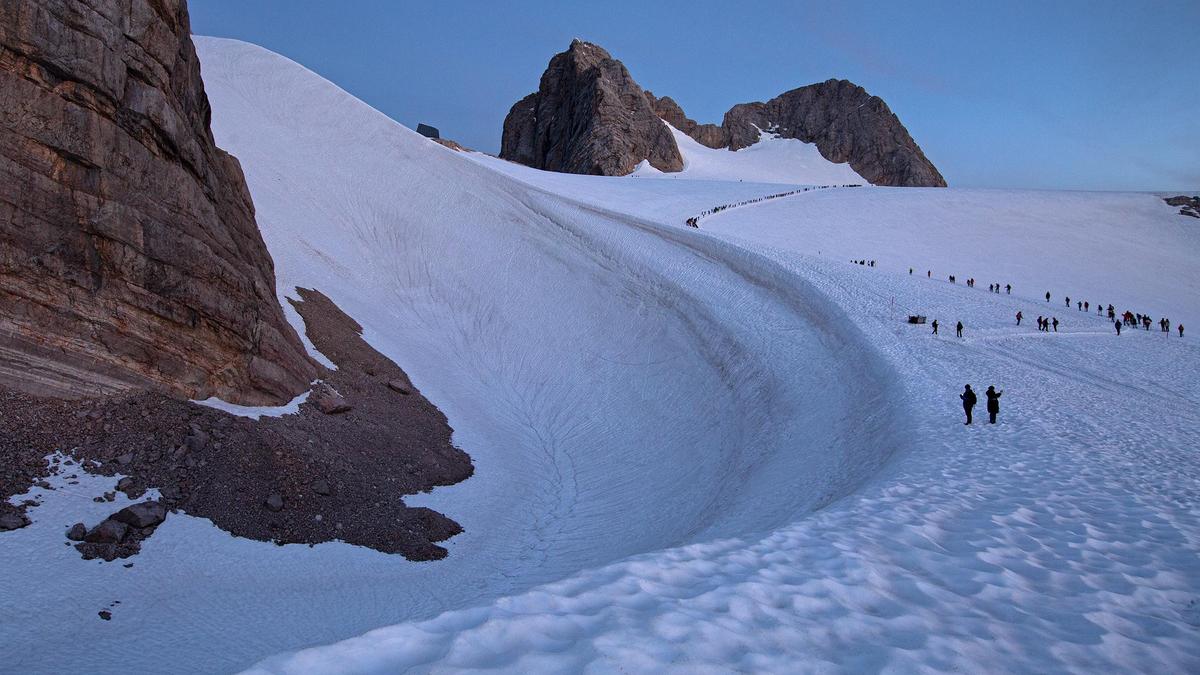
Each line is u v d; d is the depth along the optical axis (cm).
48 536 1008
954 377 2277
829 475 1450
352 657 337
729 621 431
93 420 1259
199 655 861
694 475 1961
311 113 4962
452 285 3672
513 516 1759
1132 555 695
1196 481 1110
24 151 1249
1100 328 3531
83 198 1327
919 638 441
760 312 3259
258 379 1683
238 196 2014
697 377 2758
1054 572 627
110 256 1363
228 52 5562
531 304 3600
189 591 1025
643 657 355
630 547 1466
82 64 1321
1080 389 2219
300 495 1404
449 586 1268
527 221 4484
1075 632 481
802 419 2083
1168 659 447
